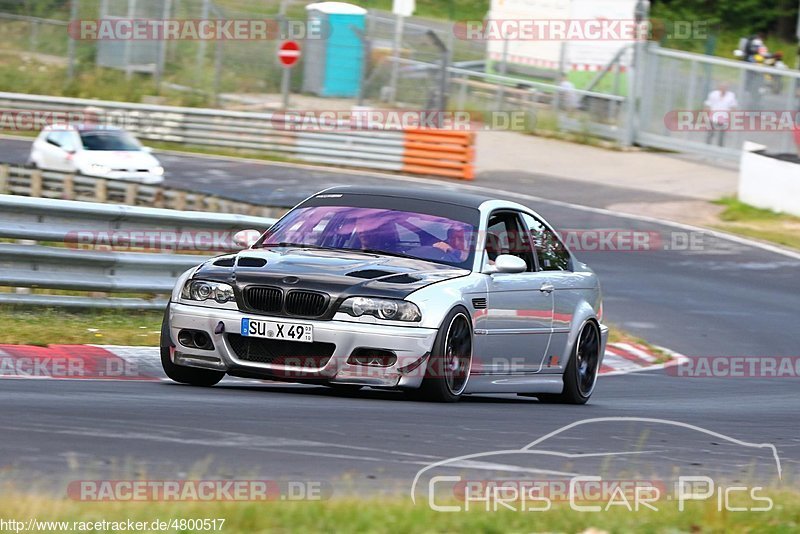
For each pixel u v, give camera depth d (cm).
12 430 1980
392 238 2925
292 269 2698
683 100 11512
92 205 3959
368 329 2591
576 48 12219
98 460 1800
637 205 9412
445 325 2659
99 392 2575
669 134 11656
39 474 1677
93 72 12962
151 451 1902
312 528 1441
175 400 2500
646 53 11812
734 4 19475
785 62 18475
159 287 4112
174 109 11325
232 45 13312
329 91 12875
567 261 3384
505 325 2941
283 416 2352
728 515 1670
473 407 2783
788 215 8925
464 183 10144
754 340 5403
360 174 10394
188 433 2086
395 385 2612
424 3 17538
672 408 3381
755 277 7075
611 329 5338
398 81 12494
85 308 3928
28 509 1416
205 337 2680
